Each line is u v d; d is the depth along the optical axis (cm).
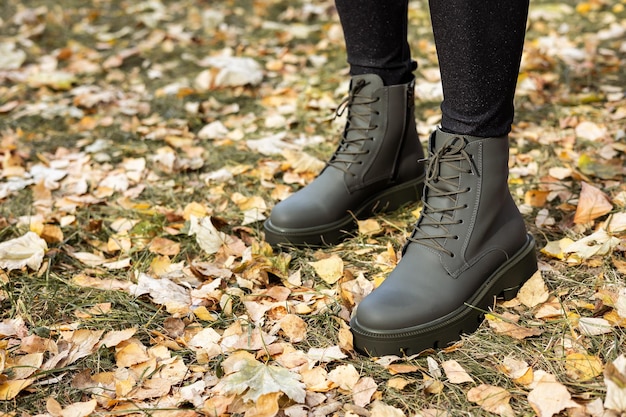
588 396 103
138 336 127
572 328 118
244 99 250
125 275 149
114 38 312
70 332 127
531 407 104
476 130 117
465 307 120
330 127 221
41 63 289
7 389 111
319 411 105
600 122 207
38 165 203
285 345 121
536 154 191
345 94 243
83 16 341
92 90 256
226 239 157
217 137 220
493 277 125
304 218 150
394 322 114
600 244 138
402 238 154
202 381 113
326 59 279
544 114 217
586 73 245
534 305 126
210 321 130
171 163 199
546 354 114
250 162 202
